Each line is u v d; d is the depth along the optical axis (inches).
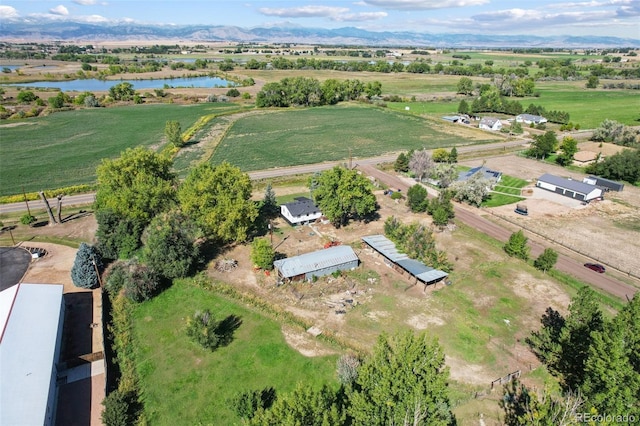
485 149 5300.2
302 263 2421.3
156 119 6884.8
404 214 3366.1
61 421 1499.8
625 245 2898.6
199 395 1638.8
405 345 1326.3
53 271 2485.2
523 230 3122.5
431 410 1211.9
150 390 1659.7
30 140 5526.6
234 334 1967.3
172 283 2368.4
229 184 2716.5
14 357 1567.4
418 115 7377.0
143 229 2755.9
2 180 4040.4
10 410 1365.7
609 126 5467.5
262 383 1692.9
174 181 3275.1
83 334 1955.0
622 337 1284.4
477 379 1723.7
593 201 3666.3
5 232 2972.4
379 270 2539.4
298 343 1907.0
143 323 2050.9
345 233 3029.0
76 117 7003.0
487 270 2554.1
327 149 5236.2
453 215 3243.1
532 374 1752.0
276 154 4990.2
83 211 3368.6
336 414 1176.2
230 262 2568.9
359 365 1685.5
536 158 4921.3
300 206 3198.8
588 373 1357.0
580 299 1734.7
